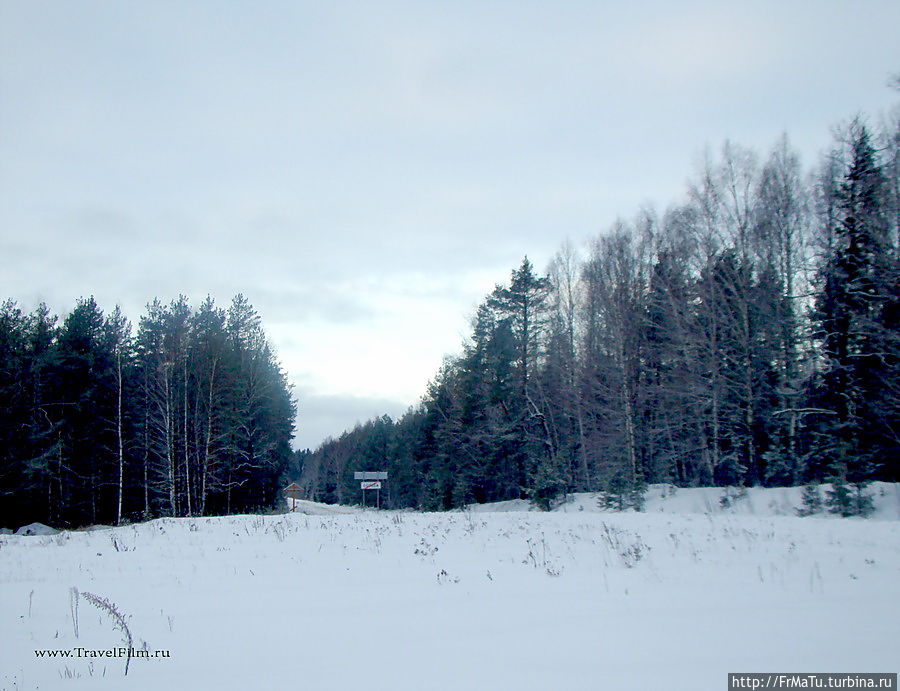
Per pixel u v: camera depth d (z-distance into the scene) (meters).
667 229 36.19
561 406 39.44
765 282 29.69
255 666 6.18
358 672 5.82
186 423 41.12
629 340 34.06
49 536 20.64
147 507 41.88
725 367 29.58
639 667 5.67
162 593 10.32
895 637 6.50
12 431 36.62
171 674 6.02
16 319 39.47
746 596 8.64
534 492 34.00
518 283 44.34
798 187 30.36
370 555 13.94
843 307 26.44
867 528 14.80
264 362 52.53
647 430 33.69
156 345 42.94
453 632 7.23
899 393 23.91
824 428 25.53
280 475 52.47
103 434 42.50
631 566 11.24
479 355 45.88
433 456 52.69
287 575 11.75
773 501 22.92
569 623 7.41
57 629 8.07
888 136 25.41
